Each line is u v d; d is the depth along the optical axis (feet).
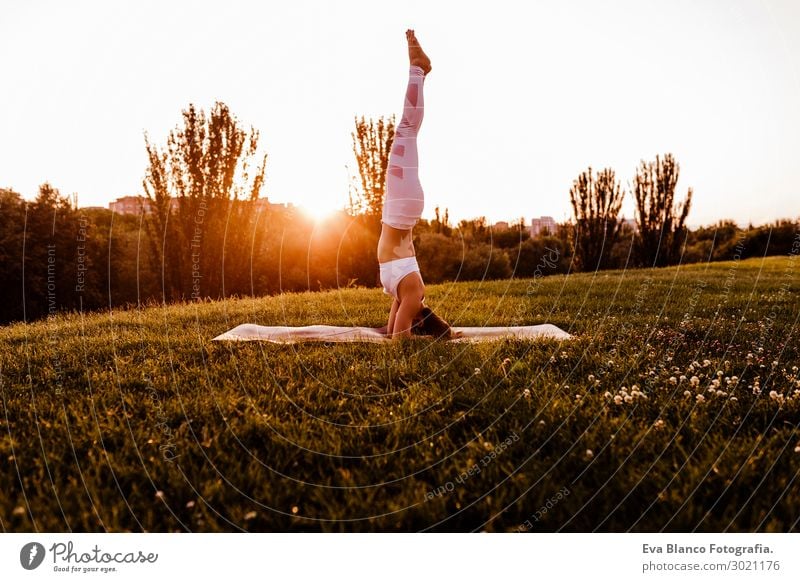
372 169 44.04
